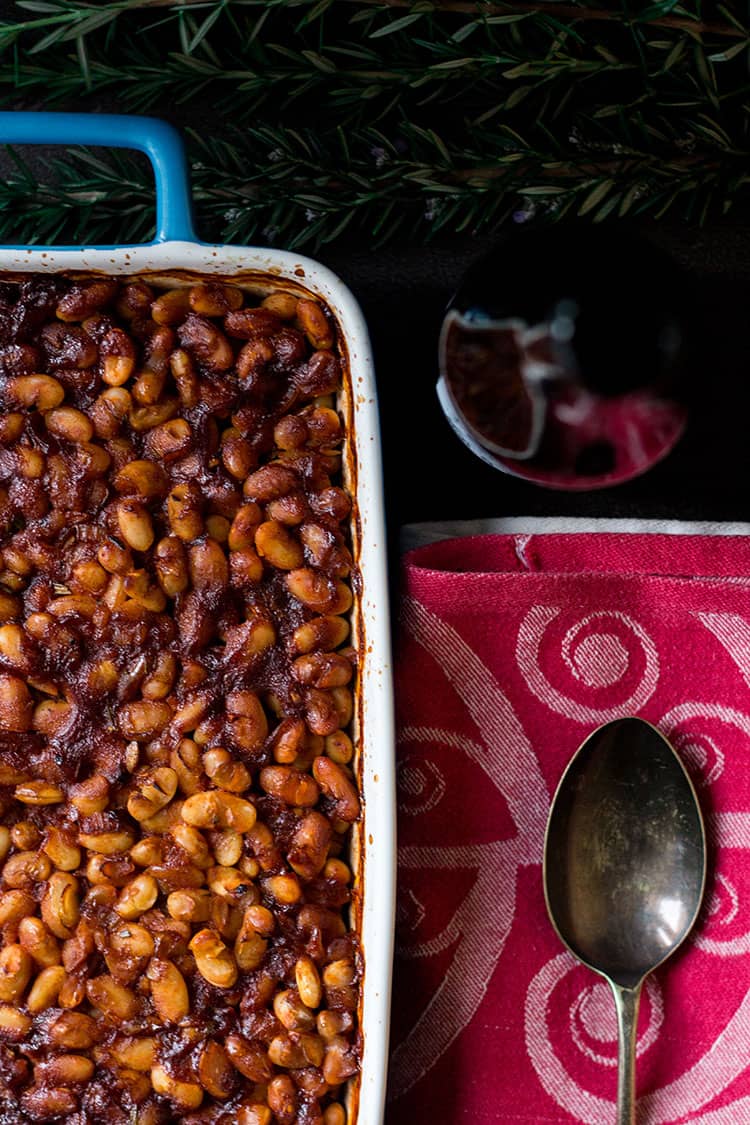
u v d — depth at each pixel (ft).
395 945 2.07
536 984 2.08
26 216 2.09
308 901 1.97
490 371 1.94
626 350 1.89
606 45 2.09
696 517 2.17
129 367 1.95
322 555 1.98
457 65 1.99
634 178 2.08
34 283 1.96
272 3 1.96
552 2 2.02
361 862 1.97
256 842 1.95
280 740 1.96
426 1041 2.07
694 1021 2.08
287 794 1.96
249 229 2.13
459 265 2.17
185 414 1.98
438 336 2.16
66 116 1.91
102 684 1.96
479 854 2.08
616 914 2.06
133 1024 1.94
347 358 1.98
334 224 2.13
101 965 1.95
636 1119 2.08
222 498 1.98
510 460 2.02
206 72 2.02
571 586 2.06
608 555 2.10
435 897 2.07
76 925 1.94
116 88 2.15
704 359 2.16
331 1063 1.95
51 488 1.97
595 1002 2.08
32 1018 1.94
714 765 2.08
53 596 1.97
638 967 2.05
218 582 1.97
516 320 1.90
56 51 2.09
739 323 2.17
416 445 2.16
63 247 1.94
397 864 2.07
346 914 1.99
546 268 1.90
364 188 2.10
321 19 2.06
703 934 2.08
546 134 2.12
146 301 1.97
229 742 1.96
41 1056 1.94
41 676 1.95
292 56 2.01
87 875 1.95
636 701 2.09
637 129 2.12
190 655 1.96
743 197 2.16
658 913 2.06
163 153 1.92
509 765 2.08
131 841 1.96
